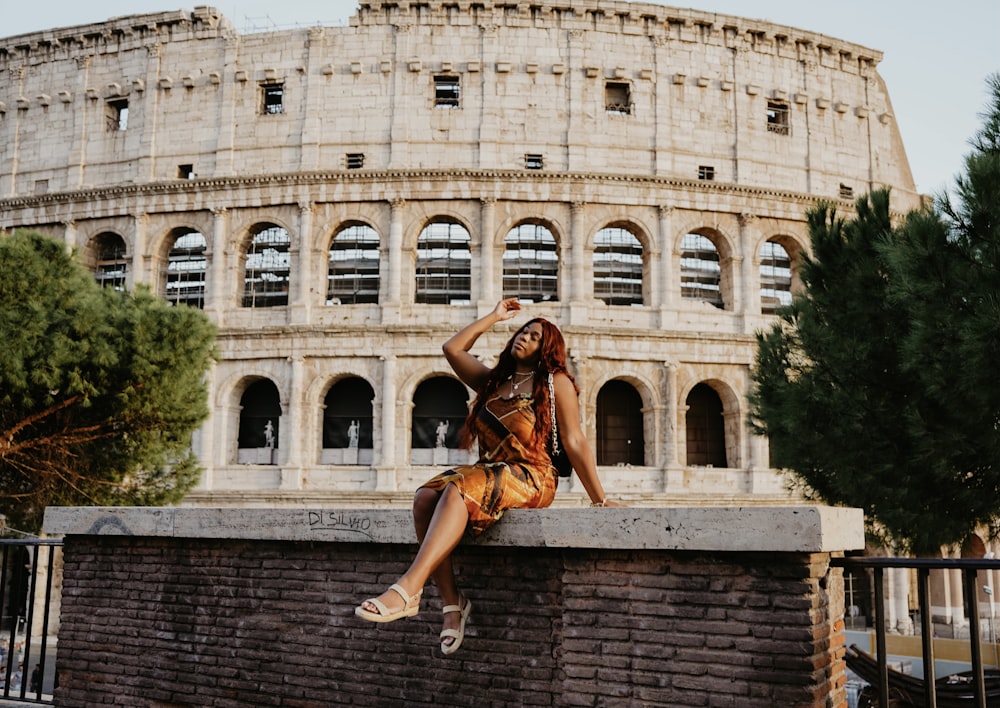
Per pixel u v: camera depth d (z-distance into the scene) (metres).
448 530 8.85
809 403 27.88
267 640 11.60
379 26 60.50
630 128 60.09
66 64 64.00
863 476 26.73
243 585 11.93
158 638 12.45
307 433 55.66
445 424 56.22
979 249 23.48
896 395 27.20
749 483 56.81
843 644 9.58
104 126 62.69
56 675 13.15
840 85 65.00
